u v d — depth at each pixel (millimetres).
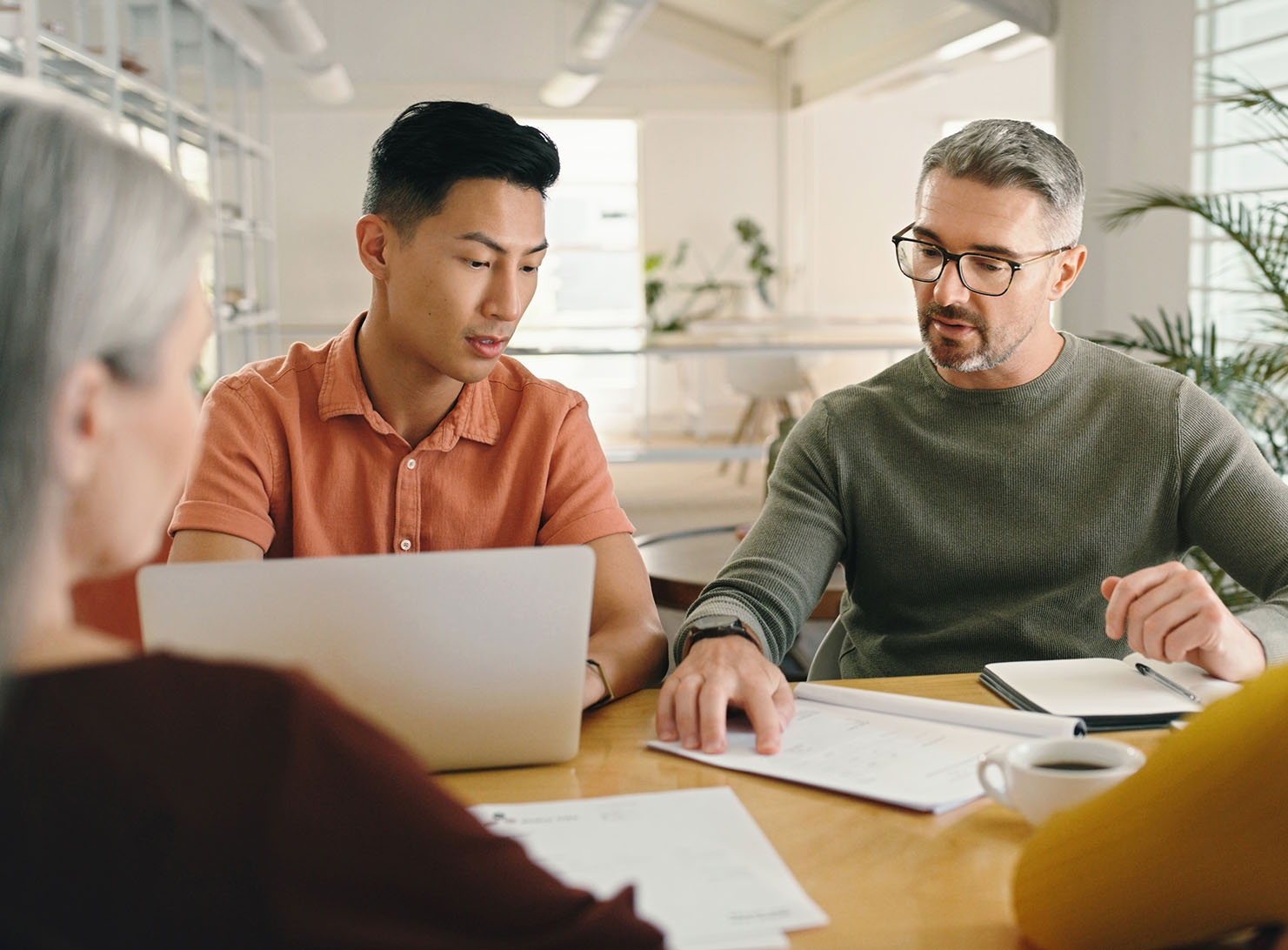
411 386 1542
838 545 1743
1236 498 1626
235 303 6871
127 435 529
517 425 1616
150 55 6477
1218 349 4340
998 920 829
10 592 486
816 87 10008
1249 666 1278
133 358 517
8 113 509
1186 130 4645
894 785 1050
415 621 1060
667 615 3420
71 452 504
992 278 1603
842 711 1263
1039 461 1670
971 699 1314
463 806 554
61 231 492
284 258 10391
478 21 10266
